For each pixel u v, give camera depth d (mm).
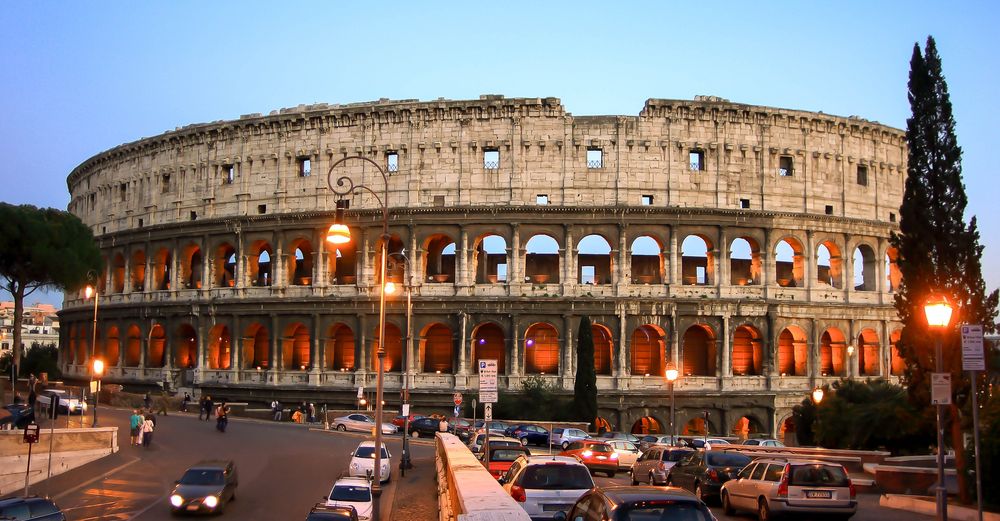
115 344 139125
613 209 110000
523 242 111312
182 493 51281
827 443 81250
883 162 121062
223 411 96250
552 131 112312
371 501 43500
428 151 114125
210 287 124188
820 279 128250
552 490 35156
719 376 110062
